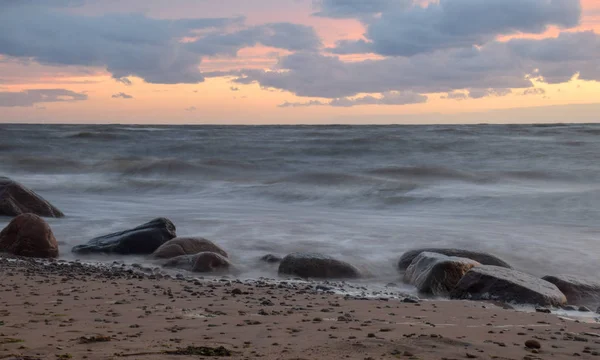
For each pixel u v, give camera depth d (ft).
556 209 68.49
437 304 30.73
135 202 82.12
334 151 159.12
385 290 37.29
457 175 103.30
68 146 178.91
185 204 80.43
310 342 18.71
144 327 21.24
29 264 41.32
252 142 188.65
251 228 58.44
